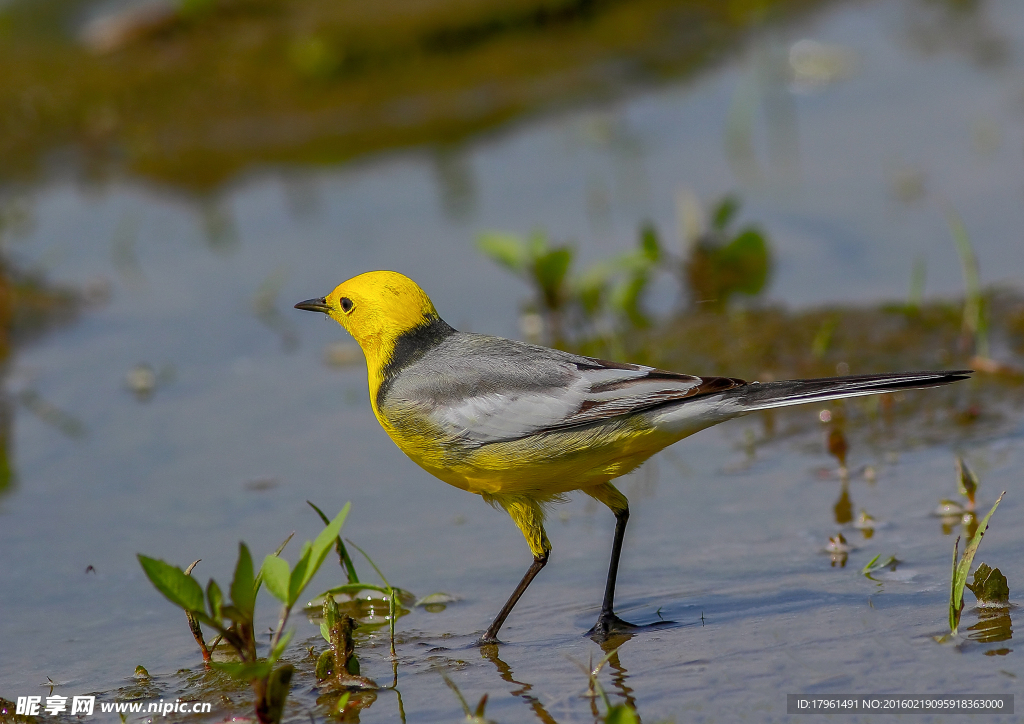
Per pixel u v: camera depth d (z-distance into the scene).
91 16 24.00
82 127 21.92
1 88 22.38
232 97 22.48
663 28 24.92
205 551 10.19
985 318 13.62
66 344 15.69
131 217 19.55
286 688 6.97
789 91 23.41
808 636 7.83
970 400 12.33
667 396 8.45
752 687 7.21
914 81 23.00
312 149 21.75
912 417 12.15
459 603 9.11
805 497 10.47
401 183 20.42
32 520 10.98
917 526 9.60
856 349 13.78
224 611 7.08
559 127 22.22
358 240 18.14
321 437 12.73
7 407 13.88
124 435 12.96
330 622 7.83
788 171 19.59
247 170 21.36
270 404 13.69
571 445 8.59
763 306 15.29
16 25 23.91
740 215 18.08
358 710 7.36
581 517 10.69
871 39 25.36
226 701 7.63
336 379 14.41
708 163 20.25
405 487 11.46
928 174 18.77
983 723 6.57
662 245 17.05
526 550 10.04
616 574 9.01
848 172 19.28
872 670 7.25
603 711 7.11
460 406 8.83
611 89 23.27
